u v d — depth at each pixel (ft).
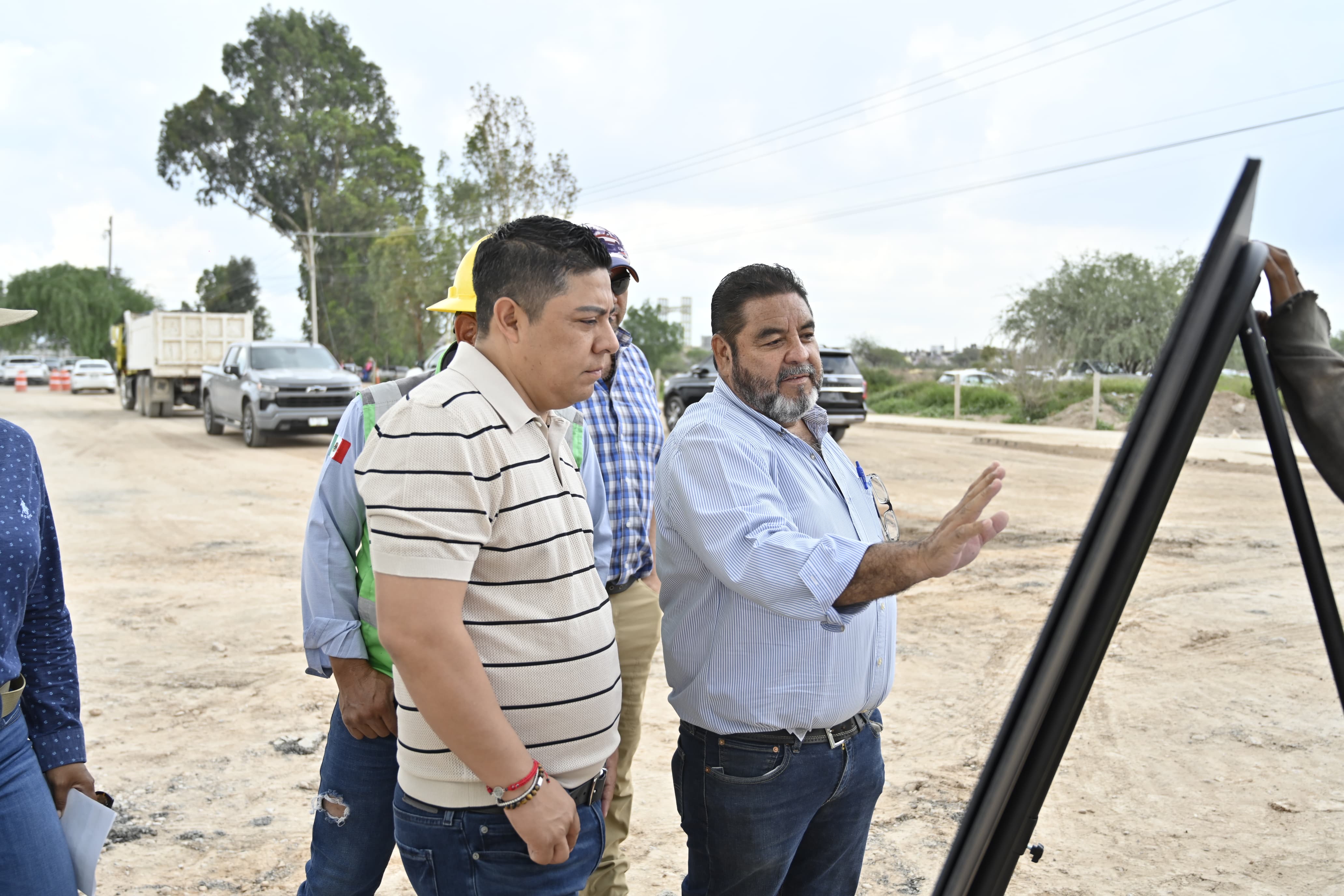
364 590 7.89
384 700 7.70
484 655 5.66
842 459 8.00
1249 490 39.34
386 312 151.74
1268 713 15.23
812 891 7.95
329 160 207.62
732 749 7.14
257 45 209.05
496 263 5.88
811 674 6.98
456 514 5.40
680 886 10.68
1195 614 20.94
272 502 36.52
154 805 12.29
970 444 62.69
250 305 253.44
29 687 6.81
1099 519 3.17
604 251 6.03
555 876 5.98
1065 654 3.23
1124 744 14.10
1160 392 3.09
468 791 5.81
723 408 7.26
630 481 9.70
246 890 10.41
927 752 13.99
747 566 6.40
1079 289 111.24
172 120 200.85
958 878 3.42
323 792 7.99
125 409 92.58
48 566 6.87
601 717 6.11
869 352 182.09
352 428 7.87
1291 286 3.77
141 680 16.93
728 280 7.30
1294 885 10.32
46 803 6.43
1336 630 3.47
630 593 9.84
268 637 19.45
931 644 18.99
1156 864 10.82
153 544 28.66
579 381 5.99
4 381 170.50
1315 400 3.66
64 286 234.79
